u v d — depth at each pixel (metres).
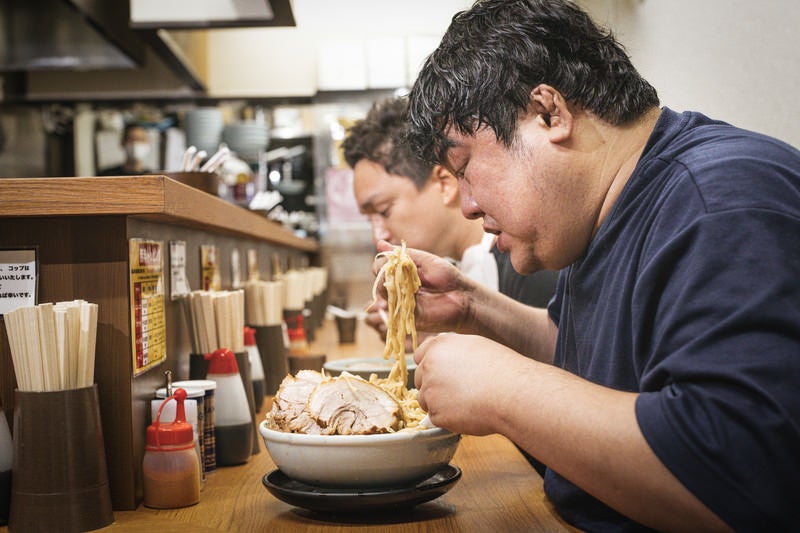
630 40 2.64
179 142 6.37
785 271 0.84
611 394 0.92
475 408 1.00
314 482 1.17
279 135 6.83
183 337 1.74
